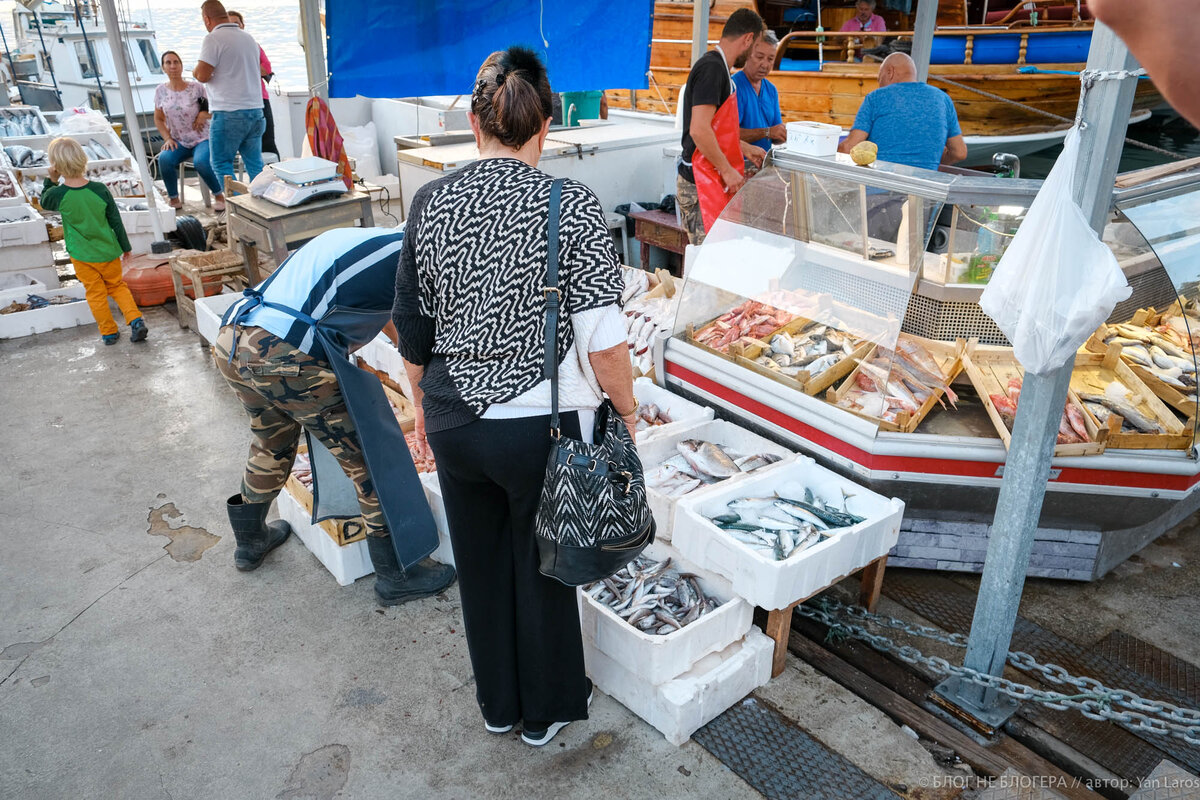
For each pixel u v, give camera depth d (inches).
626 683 102.4
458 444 78.6
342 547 124.6
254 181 205.6
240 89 288.5
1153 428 116.6
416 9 192.7
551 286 73.2
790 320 132.4
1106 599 124.6
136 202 278.1
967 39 302.5
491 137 76.2
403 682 109.0
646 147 267.3
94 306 208.8
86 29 492.7
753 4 311.1
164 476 156.3
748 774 95.2
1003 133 313.6
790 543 104.4
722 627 101.9
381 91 198.8
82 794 93.2
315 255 108.3
